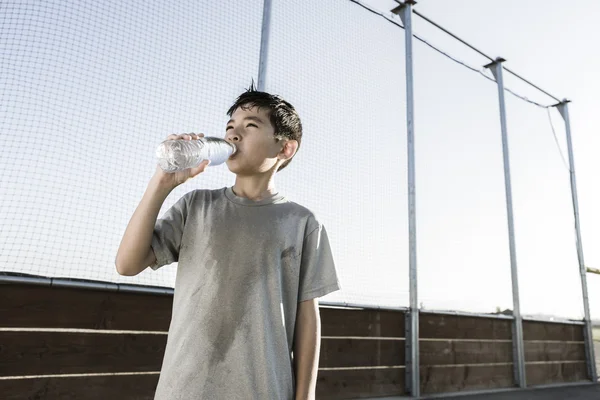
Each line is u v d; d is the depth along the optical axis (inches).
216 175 88.3
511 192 169.3
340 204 111.3
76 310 74.4
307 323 32.4
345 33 124.4
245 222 31.6
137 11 85.0
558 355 178.7
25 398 68.4
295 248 32.5
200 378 27.0
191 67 90.3
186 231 31.7
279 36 107.1
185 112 87.5
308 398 30.7
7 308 68.5
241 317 28.7
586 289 196.4
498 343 153.9
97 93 77.9
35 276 68.8
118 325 78.2
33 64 72.9
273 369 28.5
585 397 148.6
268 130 34.0
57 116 73.2
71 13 77.7
